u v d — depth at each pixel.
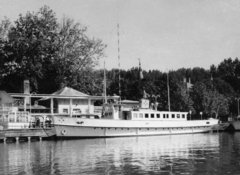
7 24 92.88
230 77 182.50
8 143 60.28
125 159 41.09
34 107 86.19
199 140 64.81
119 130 70.00
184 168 35.25
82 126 66.12
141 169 34.84
